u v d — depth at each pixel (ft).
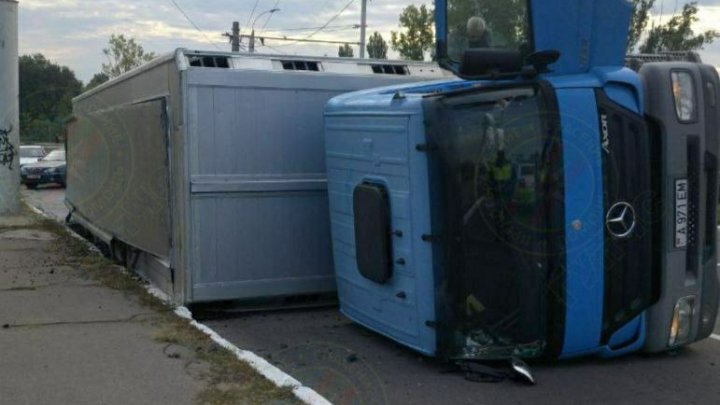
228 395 16.62
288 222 25.81
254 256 25.35
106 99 36.63
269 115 25.38
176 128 24.82
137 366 18.54
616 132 18.90
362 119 20.67
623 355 20.72
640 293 19.77
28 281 28.86
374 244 20.06
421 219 18.54
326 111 23.04
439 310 18.61
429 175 18.33
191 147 24.32
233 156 24.91
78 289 27.48
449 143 18.06
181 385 17.24
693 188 20.17
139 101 29.84
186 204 24.39
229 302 25.50
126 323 22.61
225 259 24.95
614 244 19.11
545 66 18.54
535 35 18.42
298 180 25.80
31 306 24.61
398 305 19.97
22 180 91.71
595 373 19.33
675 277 20.10
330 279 26.50
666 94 19.34
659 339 20.24
